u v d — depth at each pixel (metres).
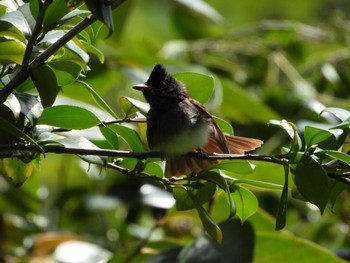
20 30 6.30
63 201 13.31
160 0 19.17
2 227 12.58
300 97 13.93
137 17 19.03
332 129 6.93
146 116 7.83
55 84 6.57
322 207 6.65
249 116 13.15
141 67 13.53
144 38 16.08
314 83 15.35
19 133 6.30
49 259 11.73
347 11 20.22
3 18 6.29
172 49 15.32
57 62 6.74
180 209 7.21
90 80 12.56
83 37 7.21
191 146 7.92
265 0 20.77
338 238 13.74
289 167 6.76
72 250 11.66
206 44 15.63
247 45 15.77
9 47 6.36
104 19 5.72
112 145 7.48
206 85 8.27
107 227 13.28
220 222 9.66
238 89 12.85
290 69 14.99
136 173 7.21
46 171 13.77
